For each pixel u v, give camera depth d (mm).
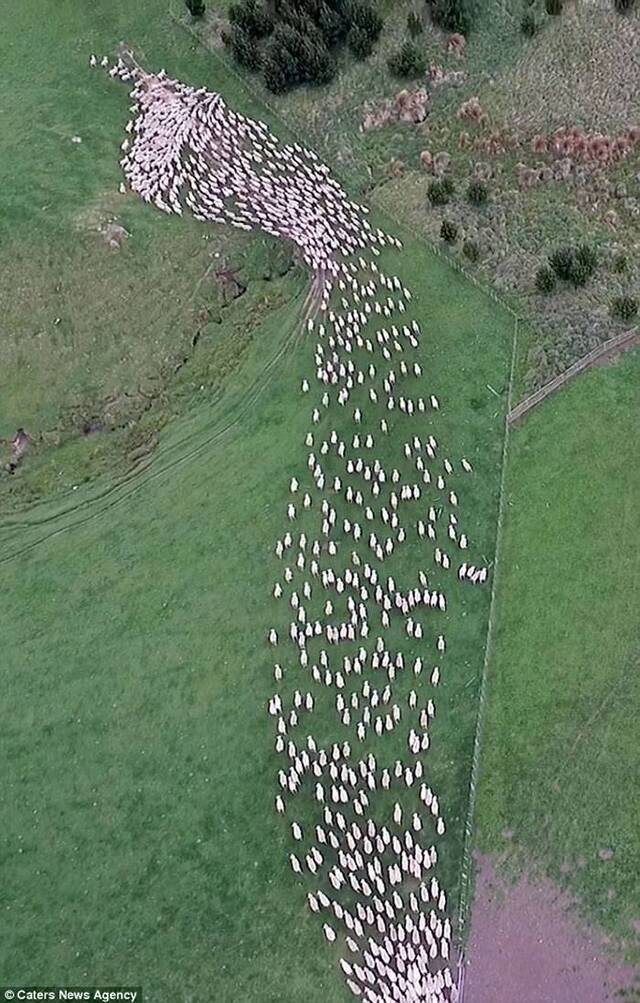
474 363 45312
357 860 34188
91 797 36406
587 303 46219
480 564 40062
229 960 33344
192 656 38969
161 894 34531
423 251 48938
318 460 43156
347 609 39312
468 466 42406
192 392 46438
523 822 34906
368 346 46062
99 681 38781
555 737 36312
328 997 32406
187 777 36531
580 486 41469
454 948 32812
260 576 40531
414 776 35812
